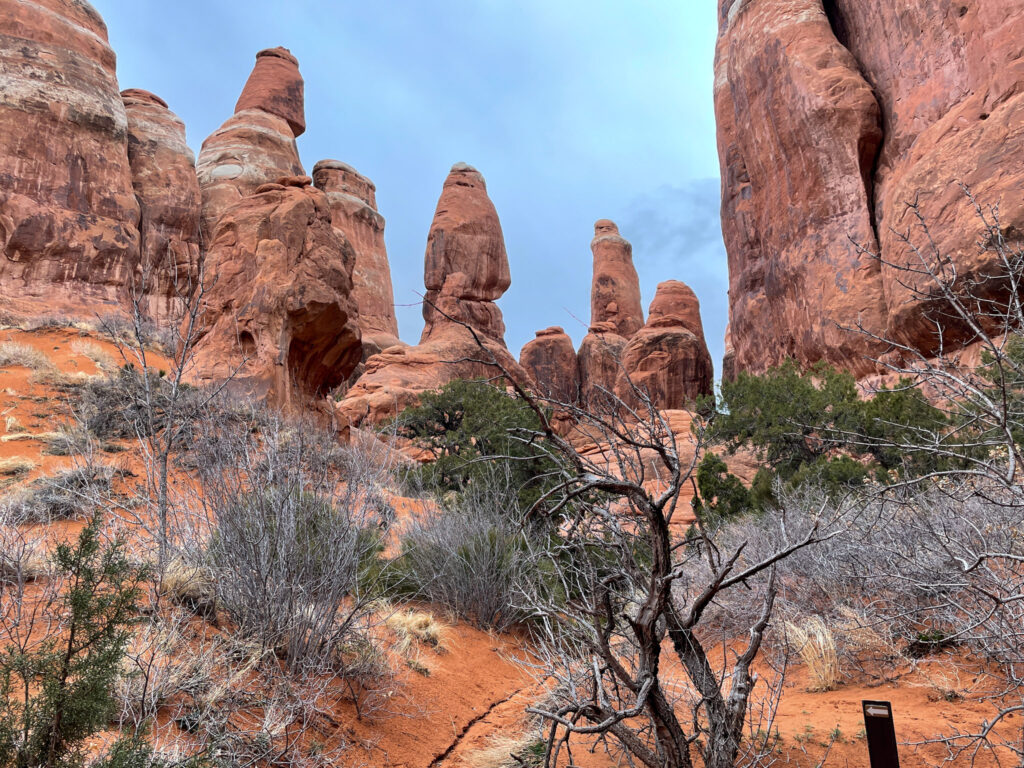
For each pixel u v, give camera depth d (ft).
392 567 25.03
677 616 10.43
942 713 13.43
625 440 9.21
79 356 58.54
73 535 20.72
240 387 54.19
